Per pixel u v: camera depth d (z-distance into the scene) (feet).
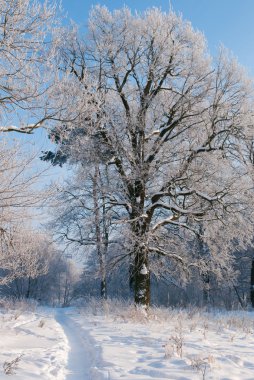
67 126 26.04
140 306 51.93
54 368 19.62
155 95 56.95
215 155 53.72
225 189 52.85
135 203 55.01
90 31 55.57
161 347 25.81
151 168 53.83
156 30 55.52
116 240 57.21
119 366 19.45
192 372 18.25
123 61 56.65
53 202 29.43
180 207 56.75
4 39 23.00
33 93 23.91
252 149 57.93
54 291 197.06
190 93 55.98
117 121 54.34
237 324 45.39
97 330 35.81
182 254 59.31
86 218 58.70
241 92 54.24
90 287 157.07
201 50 56.44
